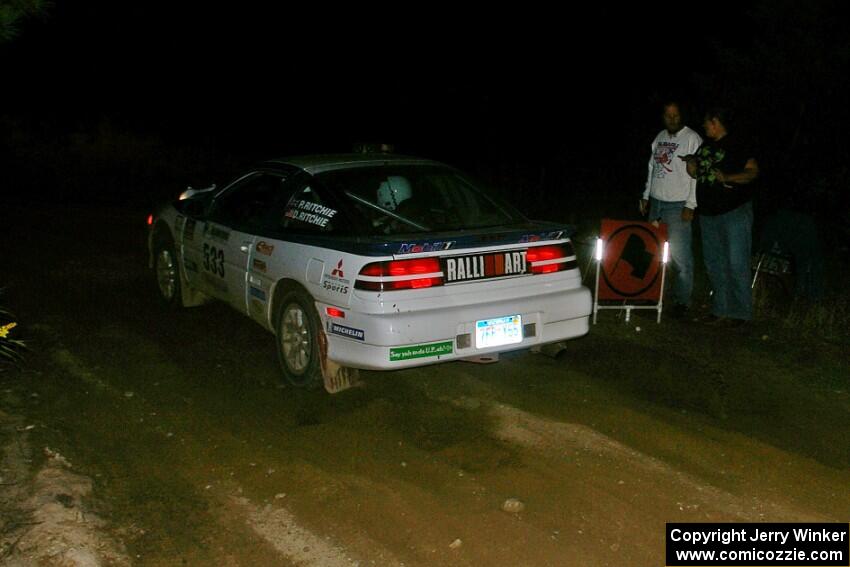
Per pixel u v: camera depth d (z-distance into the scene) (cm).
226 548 409
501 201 646
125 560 398
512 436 530
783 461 504
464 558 402
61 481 456
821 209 1142
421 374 634
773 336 737
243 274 652
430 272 539
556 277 589
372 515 438
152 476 476
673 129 773
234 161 2012
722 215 740
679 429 544
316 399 586
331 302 552
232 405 577
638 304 774
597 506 449
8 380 609
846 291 864
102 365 646
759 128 1243
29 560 387
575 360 672
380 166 636
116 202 1517
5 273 935
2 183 1681
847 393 618
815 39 1271
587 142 1816
